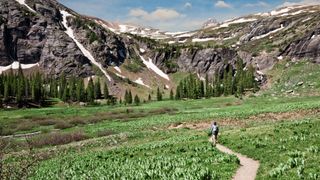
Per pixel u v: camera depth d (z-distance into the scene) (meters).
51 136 70.00
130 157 38.75
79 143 60.72
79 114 127.56
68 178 32.16
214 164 28.47
